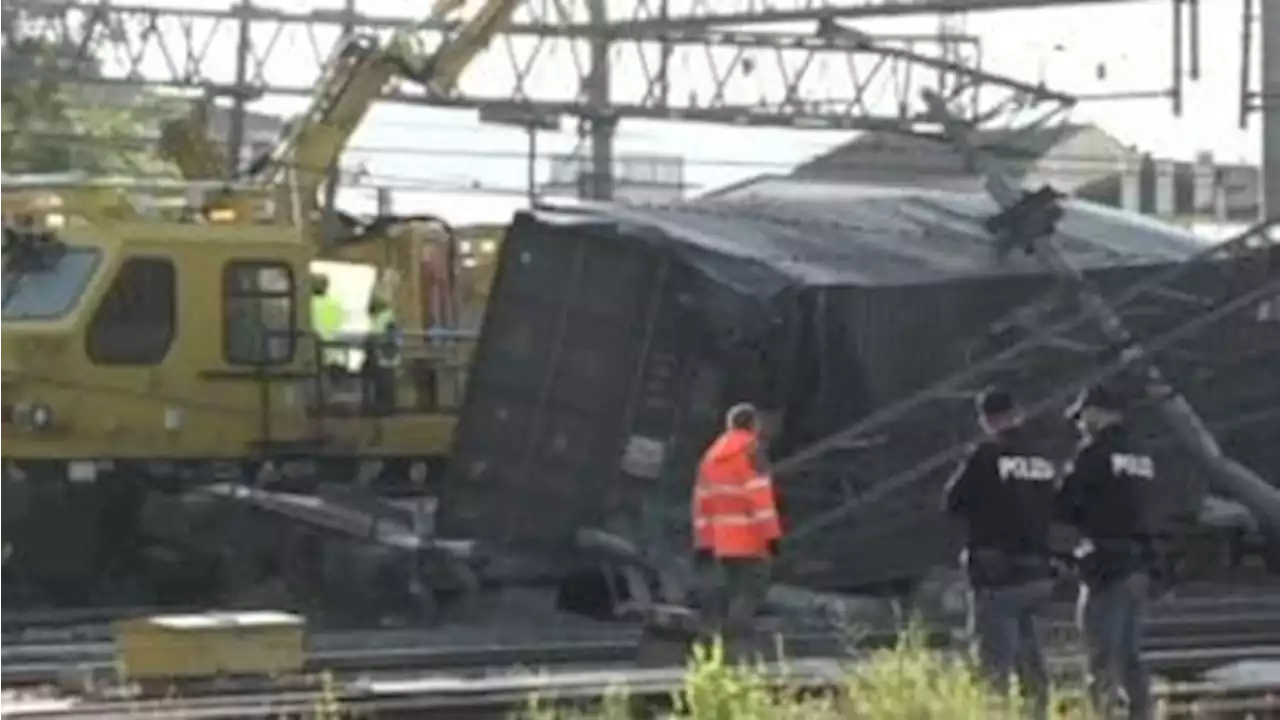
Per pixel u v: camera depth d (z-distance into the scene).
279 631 72.94
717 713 45.12
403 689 67.94
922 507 94.81
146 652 71.38
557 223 99.69
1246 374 102.06
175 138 125.38
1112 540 57.25
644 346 96.75
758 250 97.12
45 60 183.38
